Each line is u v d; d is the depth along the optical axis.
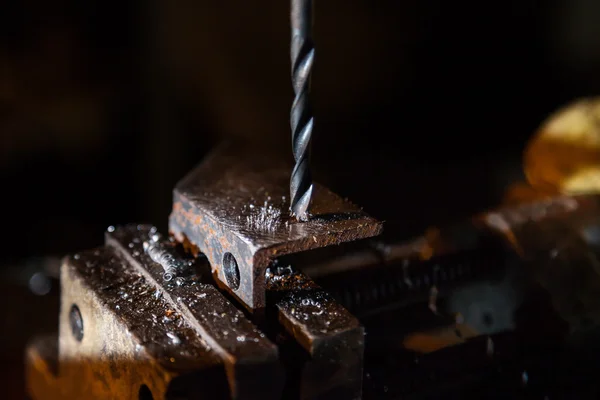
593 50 1.49
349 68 1.40
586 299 0.46
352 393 0.37
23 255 1.08
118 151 1.23
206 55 1.27
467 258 0.46
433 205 1.14
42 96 1.14
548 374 0.43
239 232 0.38
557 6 1.51
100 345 0.39
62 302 0.41
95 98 1.19
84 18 1.15
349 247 0.47
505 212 0.49
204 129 1.29
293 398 0.36
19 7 1.09
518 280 0.46
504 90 1.54
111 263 0.40
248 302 0.38
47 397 0.45
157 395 0.35
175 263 0.39
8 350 0.71
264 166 0.43
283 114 1.32
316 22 1.35
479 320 0.44
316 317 0.37
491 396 0.42
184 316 0.37
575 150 0.54
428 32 1.45
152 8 1.21
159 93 1.25
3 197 1.14
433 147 1.38
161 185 1.26
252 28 1.28
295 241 0.37
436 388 0.41
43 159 1.16
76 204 1.19
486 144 1.41
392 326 0.43
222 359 0.36
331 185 1.19
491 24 1.52
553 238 0.48
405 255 0.46
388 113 1.44
